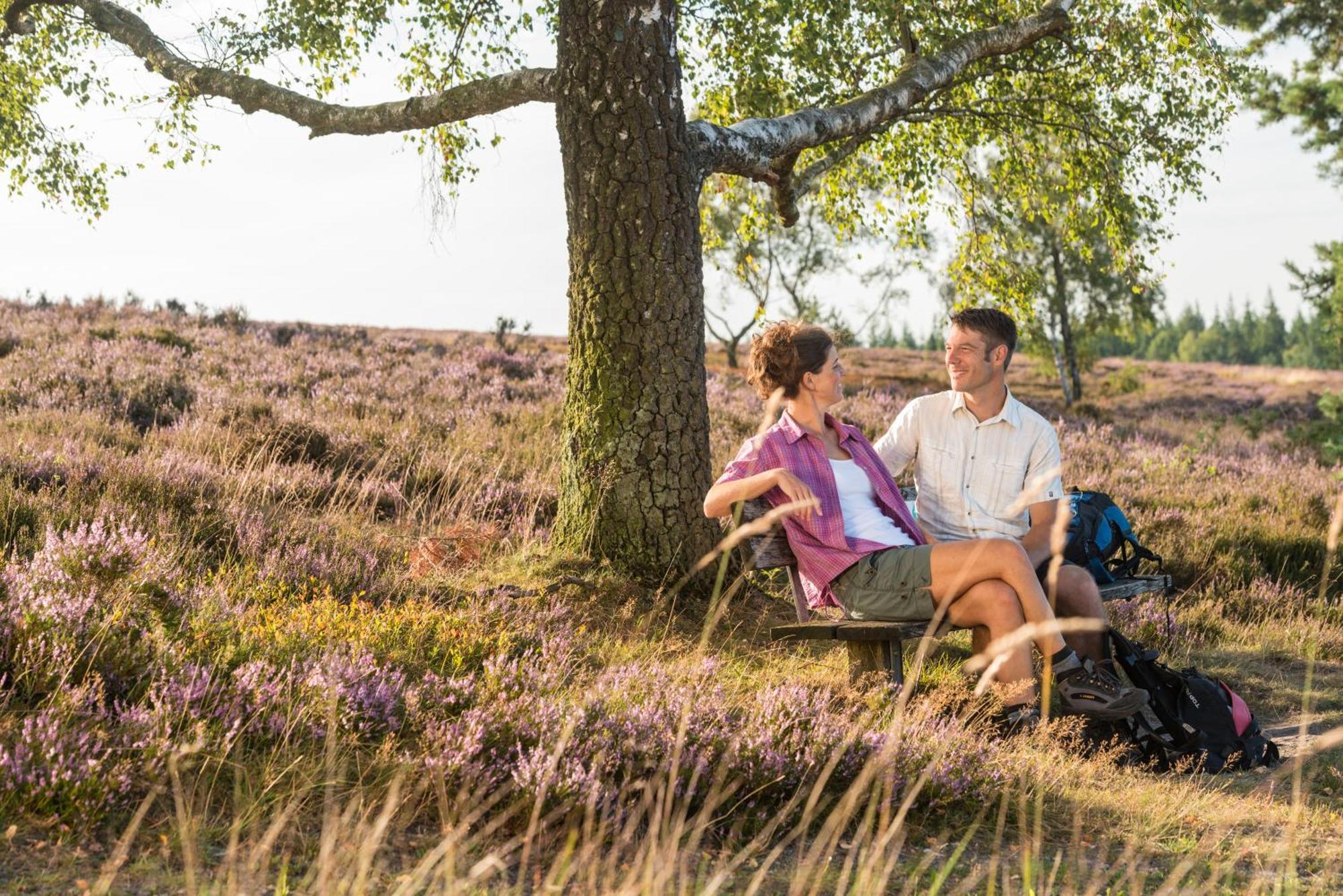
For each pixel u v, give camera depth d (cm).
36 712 296
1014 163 1072
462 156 995
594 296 611
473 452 986
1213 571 813
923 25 939
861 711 412
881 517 447
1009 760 360
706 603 598
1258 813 355
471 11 994
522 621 514
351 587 551
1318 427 1496
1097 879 257
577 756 309
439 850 217
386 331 2514
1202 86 989
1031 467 477
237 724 299
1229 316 16825
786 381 441
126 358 1286
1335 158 1791
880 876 259
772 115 984
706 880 255
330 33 1002
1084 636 439
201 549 558
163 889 223
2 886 216
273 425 939
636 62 602
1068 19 945
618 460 607
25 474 650
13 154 1189
